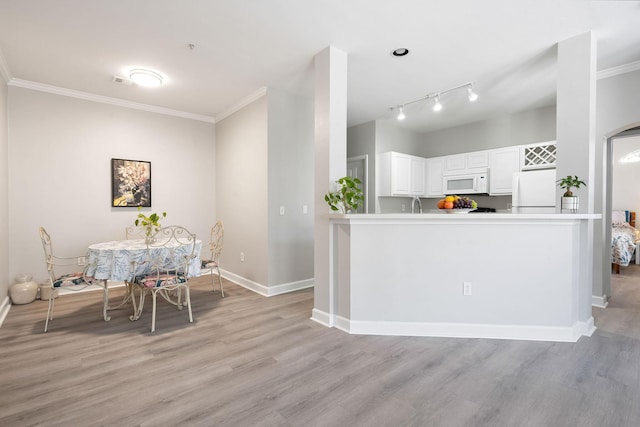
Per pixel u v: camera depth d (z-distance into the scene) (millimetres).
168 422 1682
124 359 2357
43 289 3834
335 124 3021
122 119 4504
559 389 1956
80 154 4199
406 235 2758
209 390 1967
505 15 2529
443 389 1965
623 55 3119
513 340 2631
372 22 2633
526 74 3627
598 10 2441
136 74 3508
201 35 2824
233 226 4809
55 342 2652
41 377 2109
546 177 4258
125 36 2830
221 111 4965
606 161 3613
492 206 5348
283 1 2359
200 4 2389
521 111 4895
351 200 2863
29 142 3863
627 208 6699
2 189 3398
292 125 4293
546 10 2457
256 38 2875
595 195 3494
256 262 4289
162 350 2506
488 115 5105
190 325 3035
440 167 5664
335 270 3016
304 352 2467
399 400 1860
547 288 2609
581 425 1645
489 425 1648
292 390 1965
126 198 4520
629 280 4715
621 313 3273
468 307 2715
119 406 1811
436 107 4047
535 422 1668
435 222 2705
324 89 3053
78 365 2270
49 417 1715
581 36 2781
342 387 1993
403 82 3859
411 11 2488
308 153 4477
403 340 2666
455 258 2709
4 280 3451
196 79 3781
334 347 2547
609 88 3410
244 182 4527
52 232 4016
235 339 2711
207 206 5270
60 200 4070
